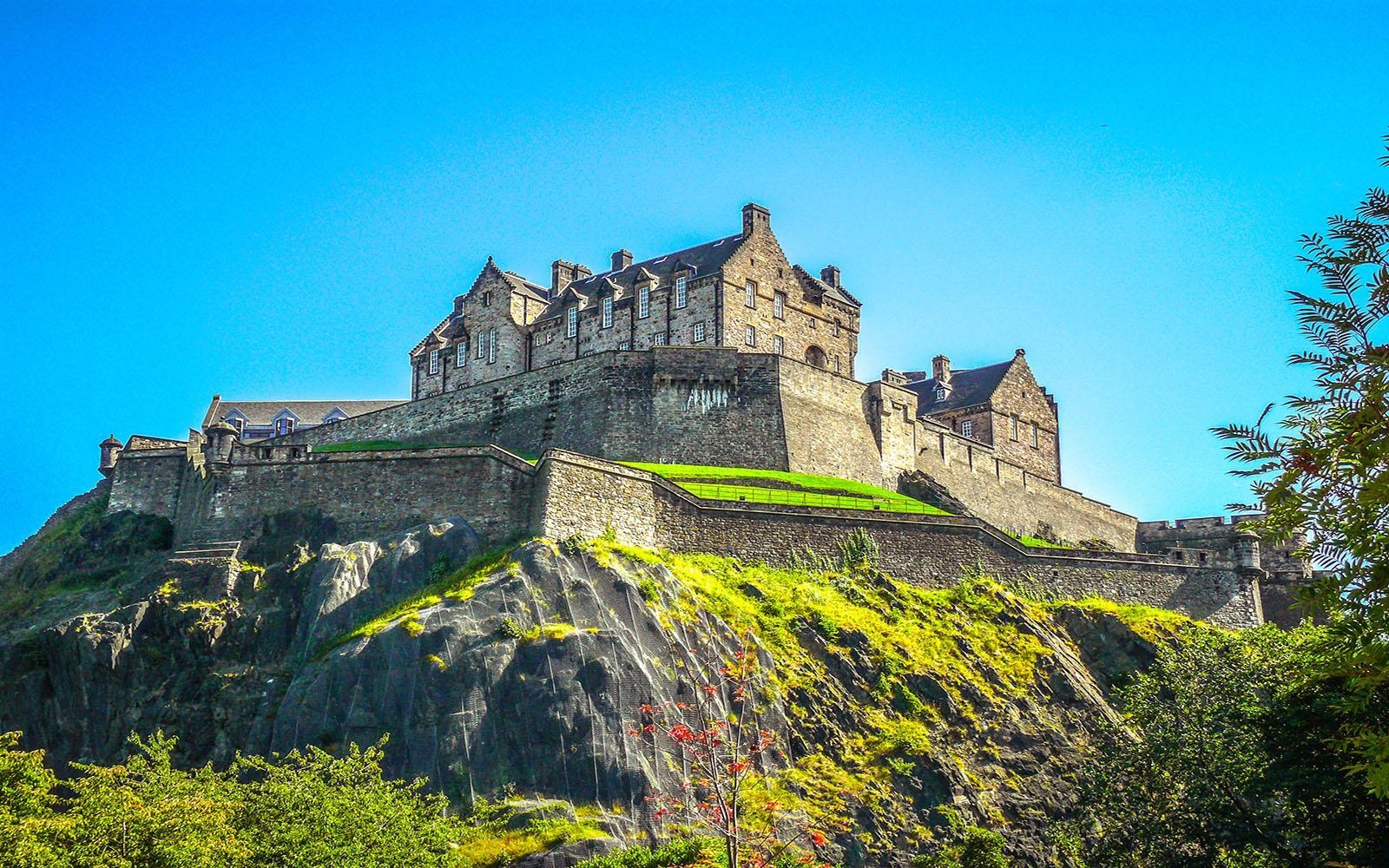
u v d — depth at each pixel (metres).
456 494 99.88
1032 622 103.38
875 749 87.81
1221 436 31.25
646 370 120.25
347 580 92.25
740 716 74.62
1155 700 83.56
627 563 92.88
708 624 90.94
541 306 146.38
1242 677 78.56
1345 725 33.16
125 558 103.88
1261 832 67.50
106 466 116.12
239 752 86.44
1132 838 75.38
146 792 64.00
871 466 125.38
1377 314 29.77
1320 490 30.34
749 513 103.62
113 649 89.88
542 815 76.88
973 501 133.25
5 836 54.31
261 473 102.75
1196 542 148.12
